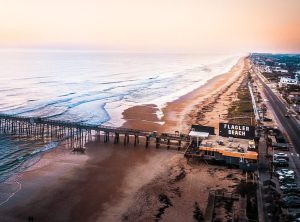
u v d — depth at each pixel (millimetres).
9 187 56469
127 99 145875
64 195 53594
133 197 52781
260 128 85250
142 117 108188
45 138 85938
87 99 144250
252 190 50656
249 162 61375
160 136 76000
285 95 146500
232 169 62344
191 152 67062
